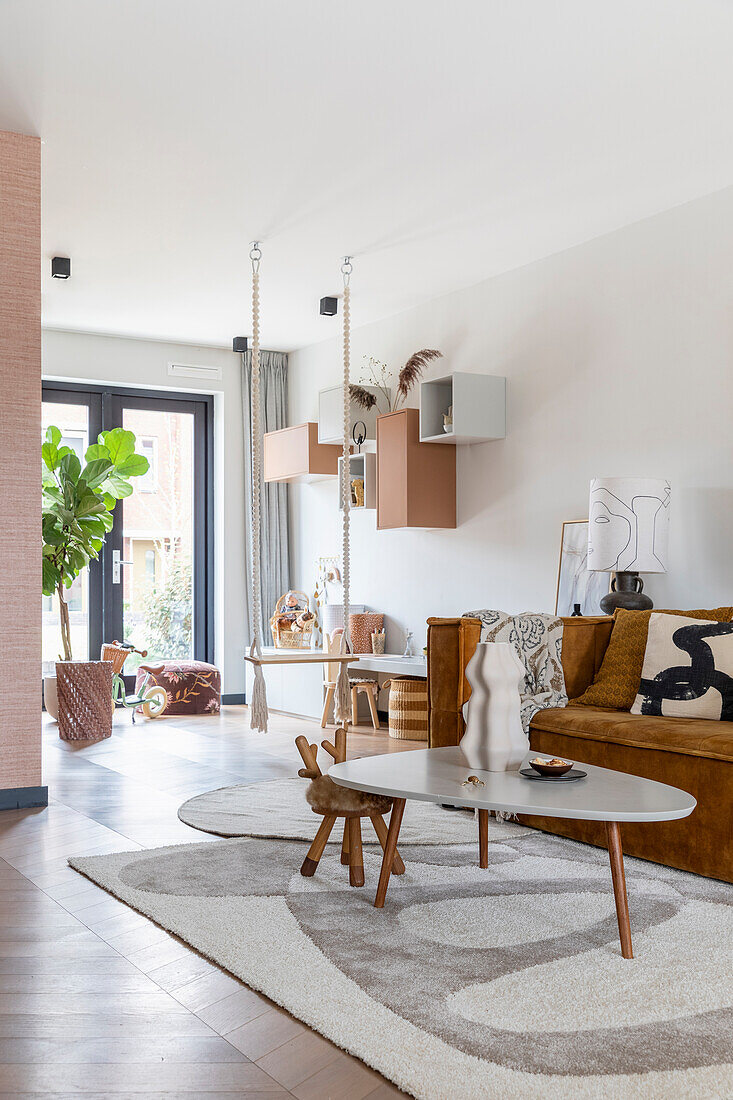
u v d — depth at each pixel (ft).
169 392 26.13
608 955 8.30
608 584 16.61
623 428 16.75
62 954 8.43
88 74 11.98
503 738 9.73
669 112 12.86
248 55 11.55
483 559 19.72
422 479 19.99
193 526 26.58
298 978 7.77
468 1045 6.63
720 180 14.92
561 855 11.58
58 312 22.56
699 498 15.44
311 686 23.49
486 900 9.79
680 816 7.93
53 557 21.77
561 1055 6.49
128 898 9.82
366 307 22.02
